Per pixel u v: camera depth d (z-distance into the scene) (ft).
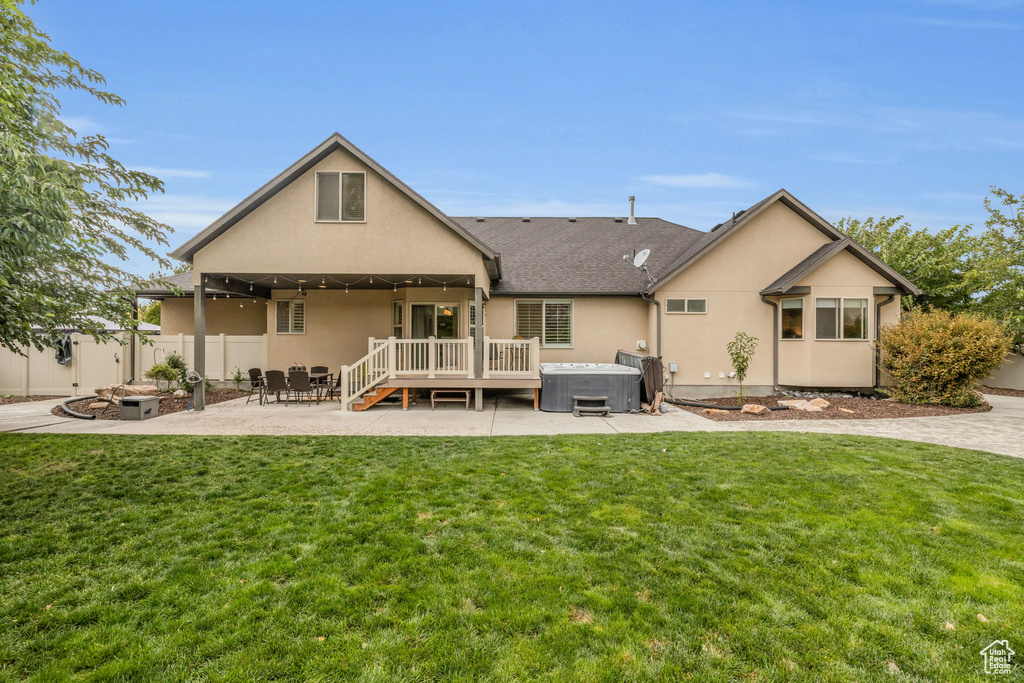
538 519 14.33
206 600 9.96
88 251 20.24
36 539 12.93
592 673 7.89
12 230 14.98
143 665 8.01
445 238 37.47
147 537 13.07
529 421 32.07
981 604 9.94
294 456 21.79
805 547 12.47
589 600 9.98
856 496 16.21
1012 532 13.39
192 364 46.19
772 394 44.65
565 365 43.11
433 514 14.74
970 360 36.55
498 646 8.55
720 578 10.89
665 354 45.16
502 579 10.82
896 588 10.50
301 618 9.35
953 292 64.44
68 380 43.93
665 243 56.54
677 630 9.02
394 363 37.37
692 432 27.61
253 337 47.47
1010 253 57.62
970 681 7.79
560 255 53.62
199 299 36.58
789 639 8.77
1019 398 46.44
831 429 28.94
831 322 42.73
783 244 45.24
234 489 17.12
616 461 20.75
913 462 20.38
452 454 22.12
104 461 20.83
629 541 12.82
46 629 8.99
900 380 39.68
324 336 47.26
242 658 8.22
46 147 19.70
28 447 23.30
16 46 18.63
